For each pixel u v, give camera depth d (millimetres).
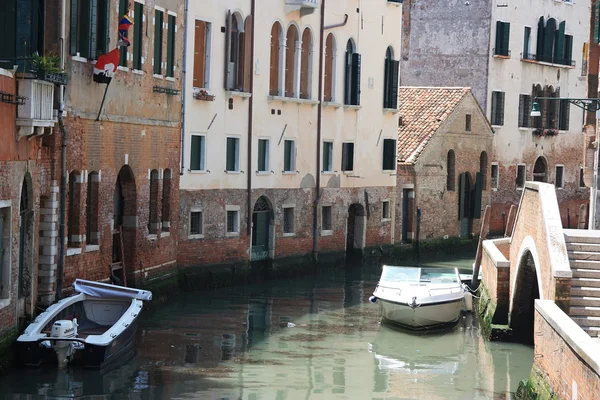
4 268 22281
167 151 33625
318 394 22469
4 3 22516
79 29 26969
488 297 31359
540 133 65938
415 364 25906
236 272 38500
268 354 26234
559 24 67438
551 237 23203
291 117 42094
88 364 22734
